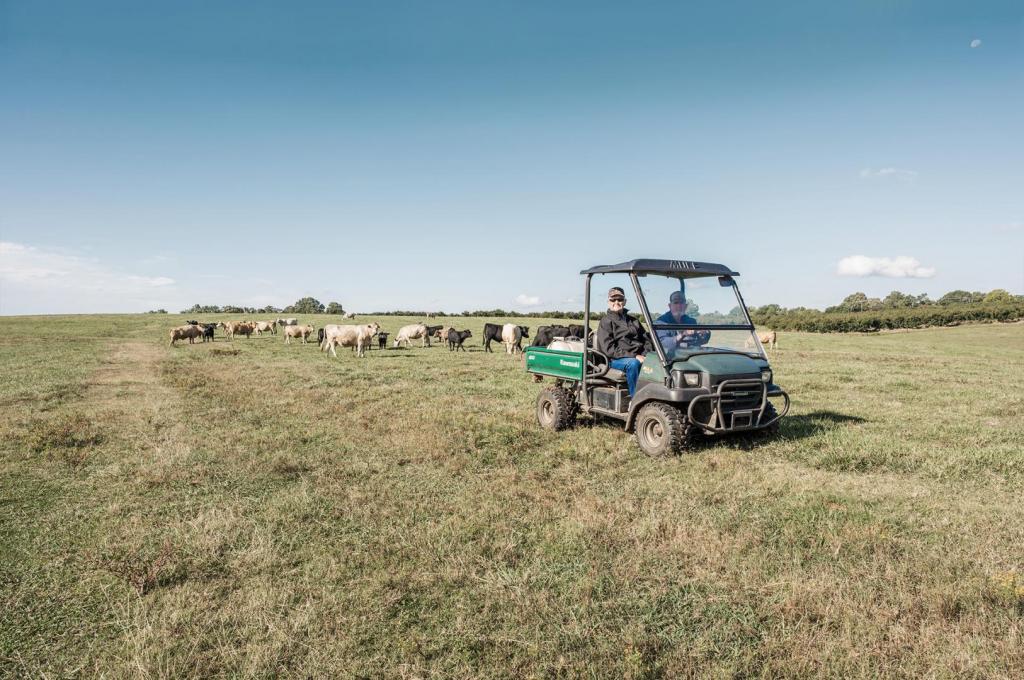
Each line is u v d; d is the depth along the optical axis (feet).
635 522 15.17
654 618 10.72
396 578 12.19
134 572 12.52
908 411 31.91
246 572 12.66
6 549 14.11
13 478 20.10
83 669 9.41
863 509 15.99
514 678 9.09
